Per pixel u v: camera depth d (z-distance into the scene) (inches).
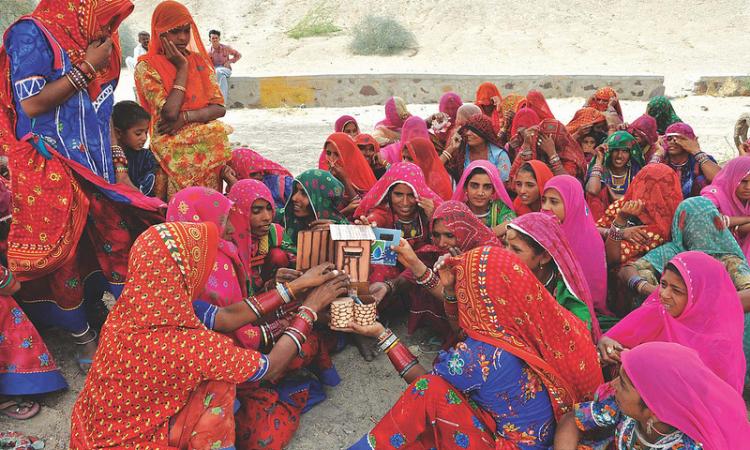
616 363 126.5
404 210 175.0
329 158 221.5
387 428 115.1
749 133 422.0
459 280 111.2
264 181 210.1
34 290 156.1
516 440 110.7
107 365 104.0
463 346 110.7
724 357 116.7
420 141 217.5
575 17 894.4
